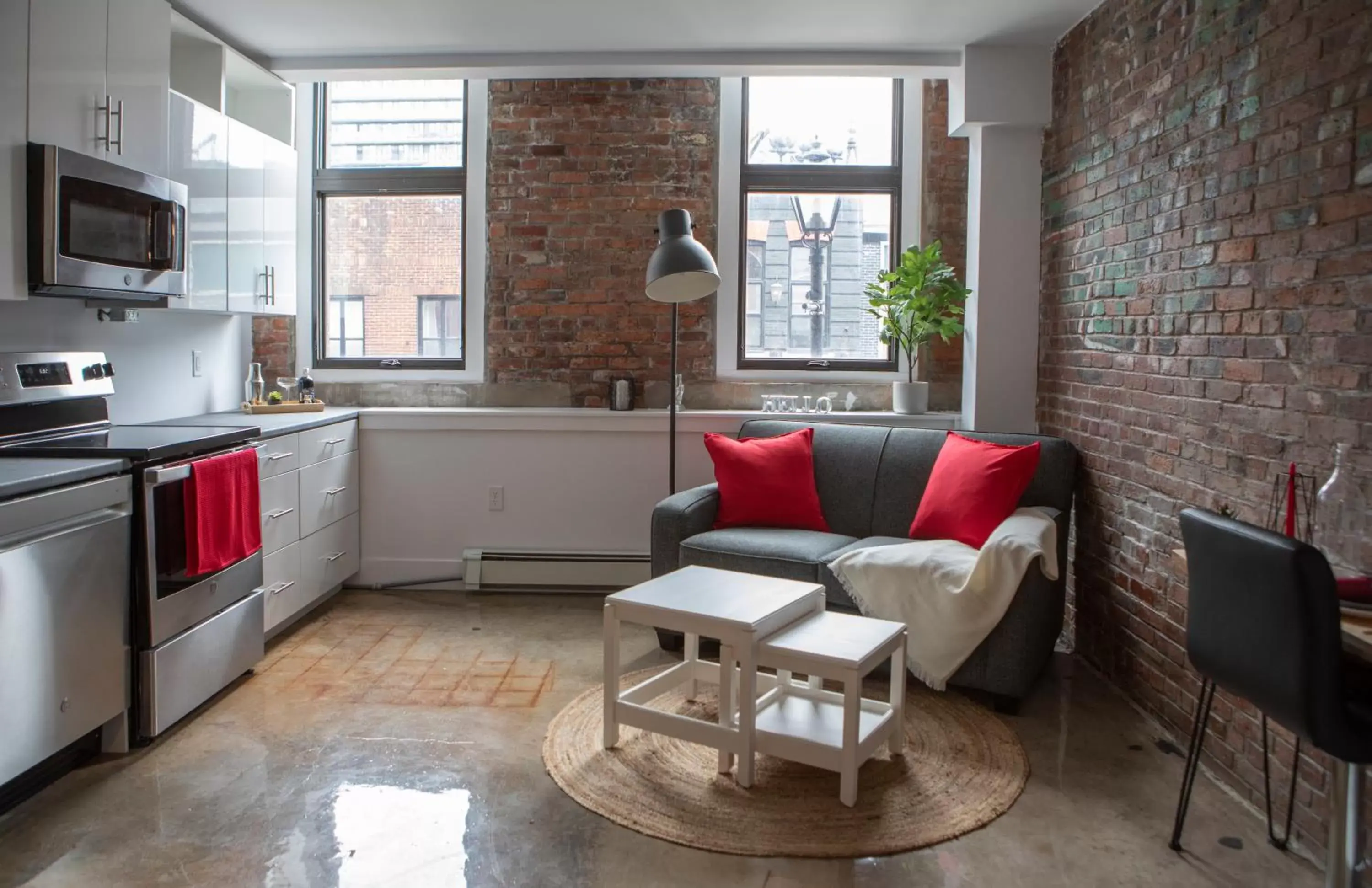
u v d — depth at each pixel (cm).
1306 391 226
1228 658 186
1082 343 365
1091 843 229
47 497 234
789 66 405
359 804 244
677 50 404
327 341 479
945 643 310
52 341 325
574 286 466
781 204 468
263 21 367
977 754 278
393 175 469
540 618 413
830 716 270
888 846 225
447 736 287
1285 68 235
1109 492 341
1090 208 358
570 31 379
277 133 432
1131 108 322
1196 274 278
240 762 268
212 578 305
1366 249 205
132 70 308
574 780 257
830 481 399
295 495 378
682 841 227
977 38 386
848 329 472
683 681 299
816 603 283
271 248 409
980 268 412
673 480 420
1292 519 207
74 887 205
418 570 457
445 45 397
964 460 358
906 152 458
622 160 461
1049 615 316
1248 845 228
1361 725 162
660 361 468
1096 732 297
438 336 477
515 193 464
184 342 406
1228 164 261
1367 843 203
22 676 228
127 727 272
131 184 300
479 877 211
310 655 361
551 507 454
